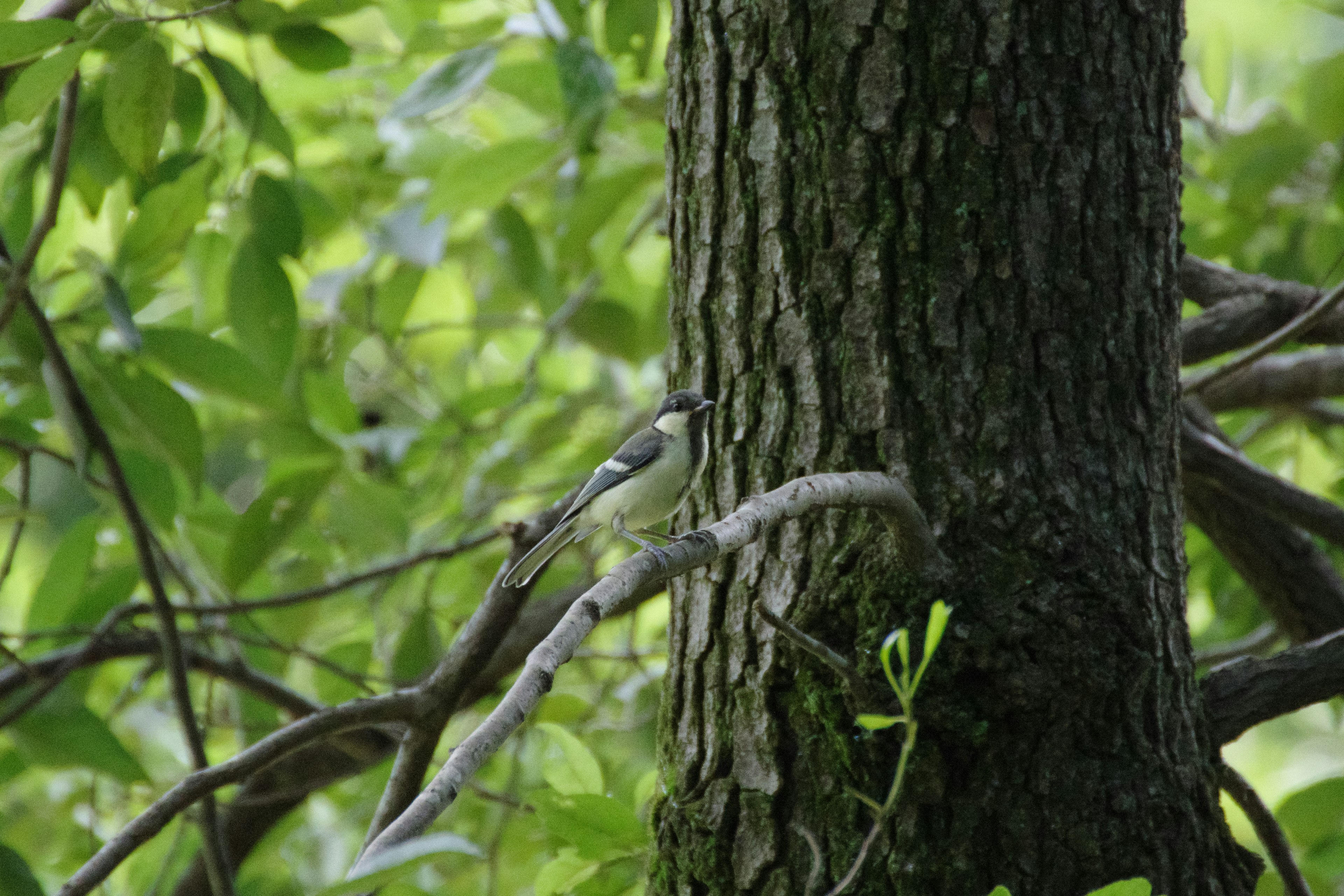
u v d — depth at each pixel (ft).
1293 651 22.56
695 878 20.24
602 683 45.24
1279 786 69.10
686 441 26.11
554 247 45.21
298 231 31.91
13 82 24.07
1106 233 21.02
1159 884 18.94
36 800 45.85
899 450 20.29
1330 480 48.34
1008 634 19.11
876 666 19.13
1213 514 36.45
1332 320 31.40
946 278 20.52
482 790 35.45
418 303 50.03
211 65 29.68
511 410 44.70
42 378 30.48
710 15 22.33
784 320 21.33
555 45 34.42
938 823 18.78
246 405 30.86
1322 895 28.12
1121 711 19.52
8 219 31.19
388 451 39.37
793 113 21.36
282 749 23.77
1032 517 19.92
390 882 15.89
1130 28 21.53
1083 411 20.59
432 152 41.22
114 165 30.30
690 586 22.08
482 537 32.58
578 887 23.99
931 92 20.71
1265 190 39.40
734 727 20.66
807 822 19.47
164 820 21.68
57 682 28.48
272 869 43.45
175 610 29.19
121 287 29.81
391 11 41.81
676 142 23.03
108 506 34.04
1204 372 36.04
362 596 43.06
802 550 20.74
